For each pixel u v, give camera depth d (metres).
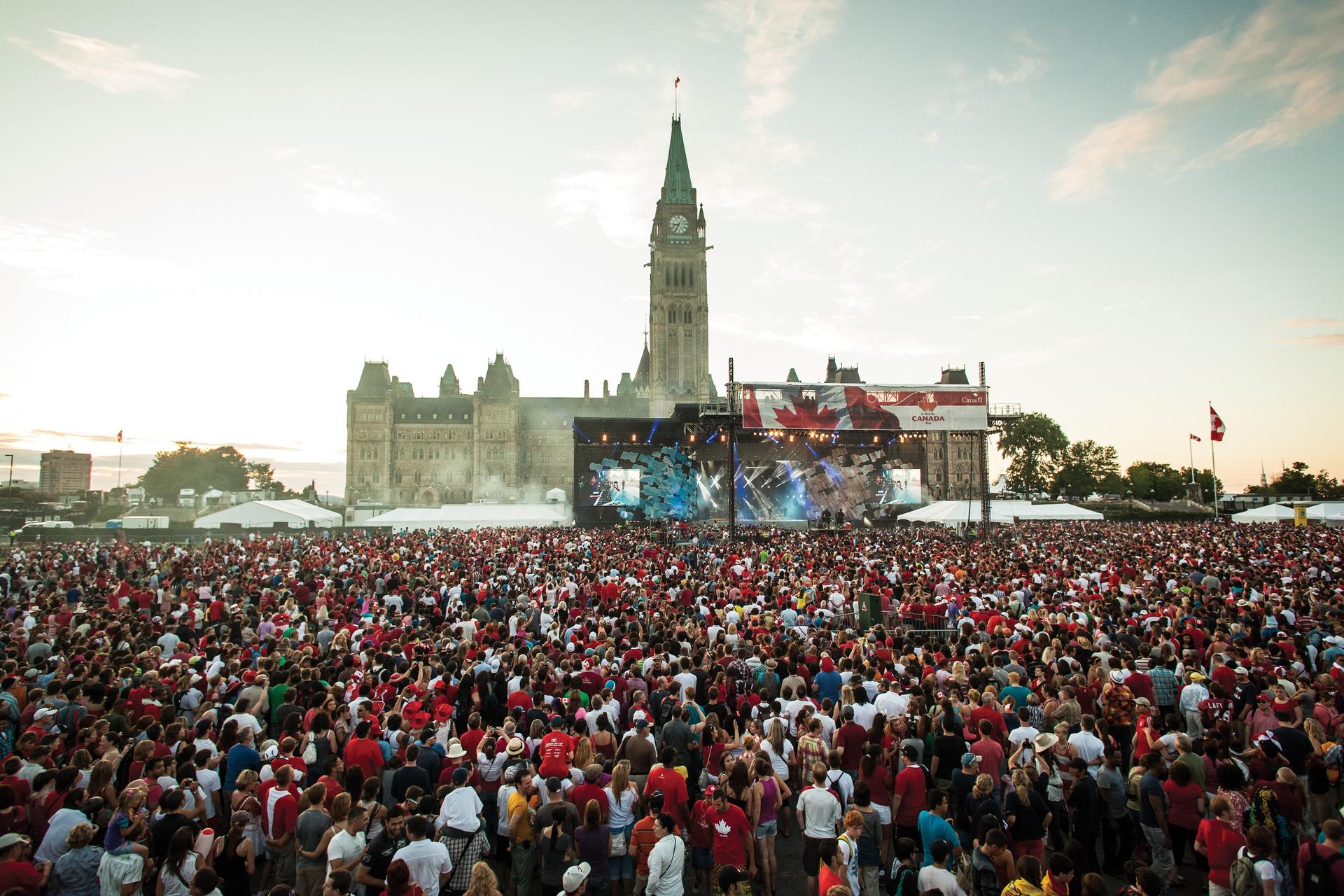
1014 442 120.38
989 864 7.80
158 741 10.69
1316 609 18.58
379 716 11.94
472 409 158.75
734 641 16.03
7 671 12.95
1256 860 7.48
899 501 72.12
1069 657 14.66
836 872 7.43
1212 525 67.31
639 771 10.71
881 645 16.28
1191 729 12.05
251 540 55.44
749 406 50.00
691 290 151.88
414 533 61.06
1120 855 10.30
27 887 7.46
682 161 155.25
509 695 12.68
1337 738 11.08
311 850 8.52
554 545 44.53
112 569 34.41
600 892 8.66
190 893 7.41
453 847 8.68
